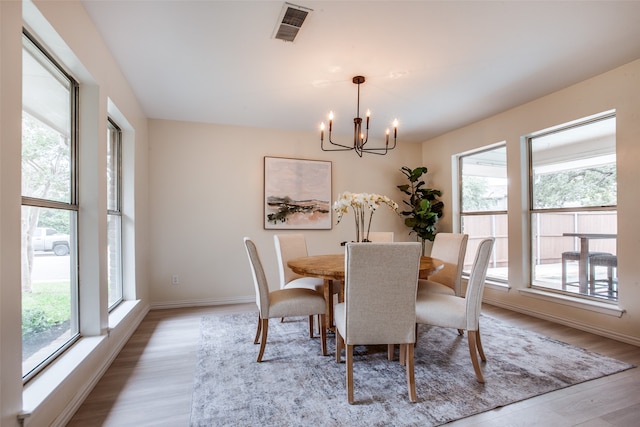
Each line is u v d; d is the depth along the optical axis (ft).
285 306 7.92
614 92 9.21
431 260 9.20
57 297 6.13
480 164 14.47
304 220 14.93
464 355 8.07
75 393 5.73
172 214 13.15
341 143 15.83
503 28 7.21
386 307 5.97
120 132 10.47
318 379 6.84
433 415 5.53
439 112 12.69
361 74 9.39
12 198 4.08
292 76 9.52
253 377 6.93
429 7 6.49
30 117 5.29
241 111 12.39
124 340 8.82
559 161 11.19
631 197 8.87
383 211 16.49
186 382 6.75
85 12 6.43
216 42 7.73
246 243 7.86
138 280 10.99
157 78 9.57
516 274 12.22
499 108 12.28
